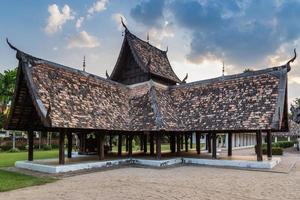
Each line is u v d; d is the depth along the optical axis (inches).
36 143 1456.7
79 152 858.8
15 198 330.6
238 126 617.0
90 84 709.3
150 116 688.4
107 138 1251.8
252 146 1717.5
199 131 679.1
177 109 777.6
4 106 1379.2
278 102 614.9
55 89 589.9
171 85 912.9
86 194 352.5
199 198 335.3
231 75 764.6
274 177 488.4
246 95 686.5
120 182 436.1
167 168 607.8
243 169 591.2
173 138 906.1
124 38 871.1
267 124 584.4
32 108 601.3
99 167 605.9
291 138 2037.4
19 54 558.9
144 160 660.7
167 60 1014.4
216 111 695.7
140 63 831.1
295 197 341.4
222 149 1339.8
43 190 375.6
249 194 356.5
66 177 482.3
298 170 581.9
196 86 820.0
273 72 687.7
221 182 438.6
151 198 333.4
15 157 869.8
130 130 674.8
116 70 896.3
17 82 561.9
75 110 588.4
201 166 644.7
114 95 765.3
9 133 1838.1
